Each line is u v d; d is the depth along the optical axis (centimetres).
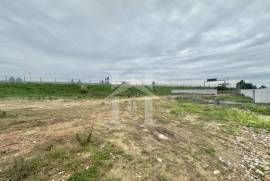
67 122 823
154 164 471
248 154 669
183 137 756
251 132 980
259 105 2448
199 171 482
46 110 1164
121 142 583
